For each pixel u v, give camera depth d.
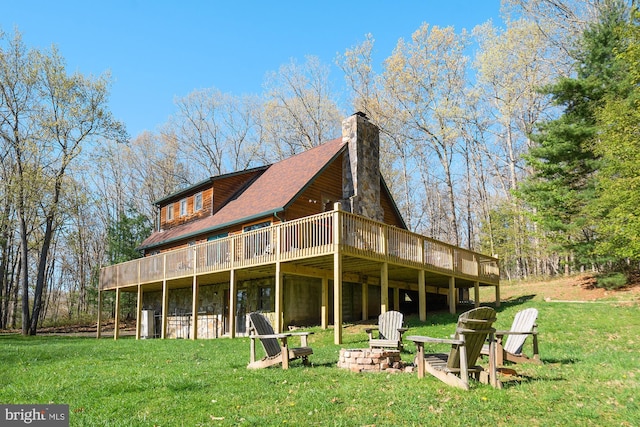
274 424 4.99
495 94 29.95
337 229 12.84
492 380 6.30
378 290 21.19
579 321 13.59
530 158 20.84
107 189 43.75
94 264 41.56
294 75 37.25
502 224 32.09
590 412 5.13
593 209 18.22
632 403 5.47
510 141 29.17
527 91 28.20
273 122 37.75
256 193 21.20
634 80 15.47
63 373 8.42
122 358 10.45
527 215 21.23
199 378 7.30
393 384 6.50
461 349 6.16
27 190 23.58
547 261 32.22
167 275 19.45
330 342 12.56
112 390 6.71
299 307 17.84
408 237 15.85
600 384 6.46
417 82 31.47
